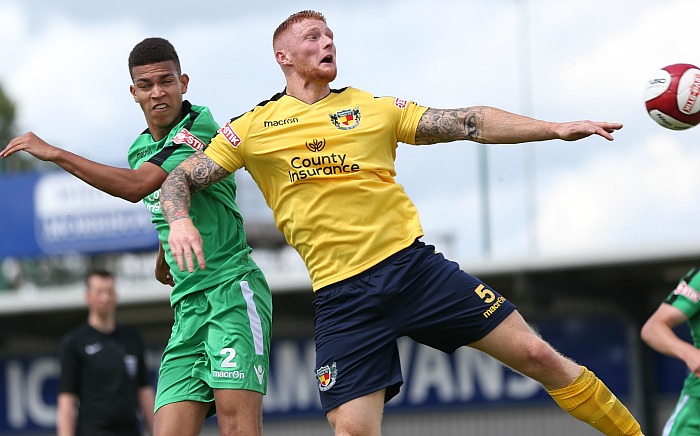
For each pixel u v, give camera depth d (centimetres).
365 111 1117
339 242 1102
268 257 3338
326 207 1103
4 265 3488
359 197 1098
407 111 1125
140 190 1141
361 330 1108
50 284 3819
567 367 1104
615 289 2952
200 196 1191
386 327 1106
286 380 3241
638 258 2762
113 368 1827
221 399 1168
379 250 1101
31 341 3425
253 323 1192
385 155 1121
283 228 1143
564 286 2925
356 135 1107
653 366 2989
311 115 1114
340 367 1109
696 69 1181
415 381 3155
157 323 3369
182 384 1195
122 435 1828
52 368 3388
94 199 3266
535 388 3075
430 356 3152
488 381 3106
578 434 3017
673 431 1428
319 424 3209
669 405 2966
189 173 1124
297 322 3247
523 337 1098
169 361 1207
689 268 2856
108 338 1845
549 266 2833
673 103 1169
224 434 1170
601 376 3075
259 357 1189
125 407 1830
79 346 1827
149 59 1184
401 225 1111
